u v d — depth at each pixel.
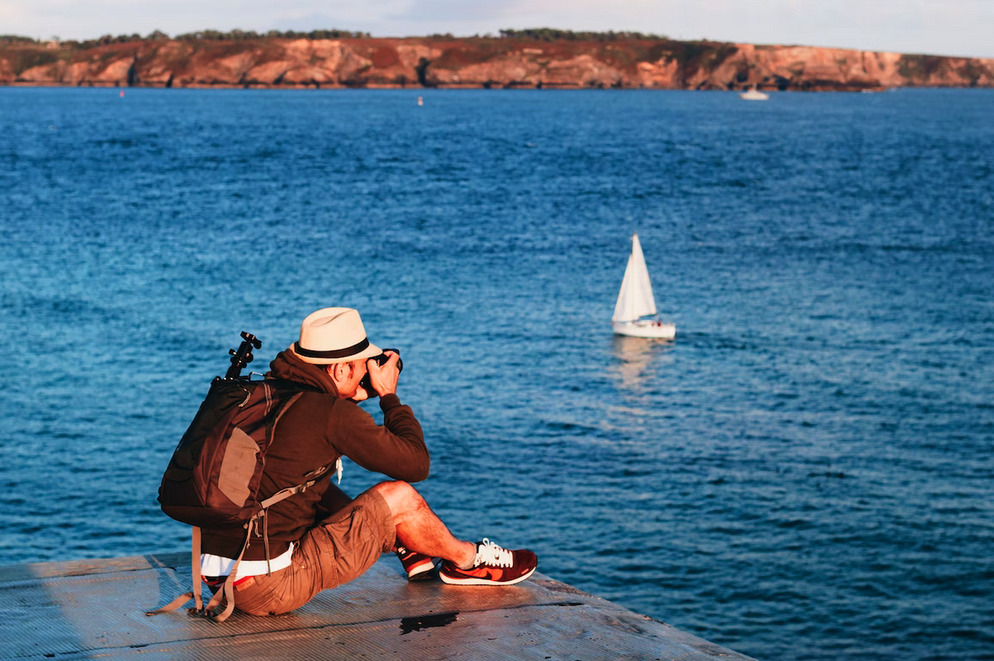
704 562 25.28
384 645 4.01
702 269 72.25
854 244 83.94
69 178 122.88
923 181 133.12
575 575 24.48
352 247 81.12
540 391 41.16
